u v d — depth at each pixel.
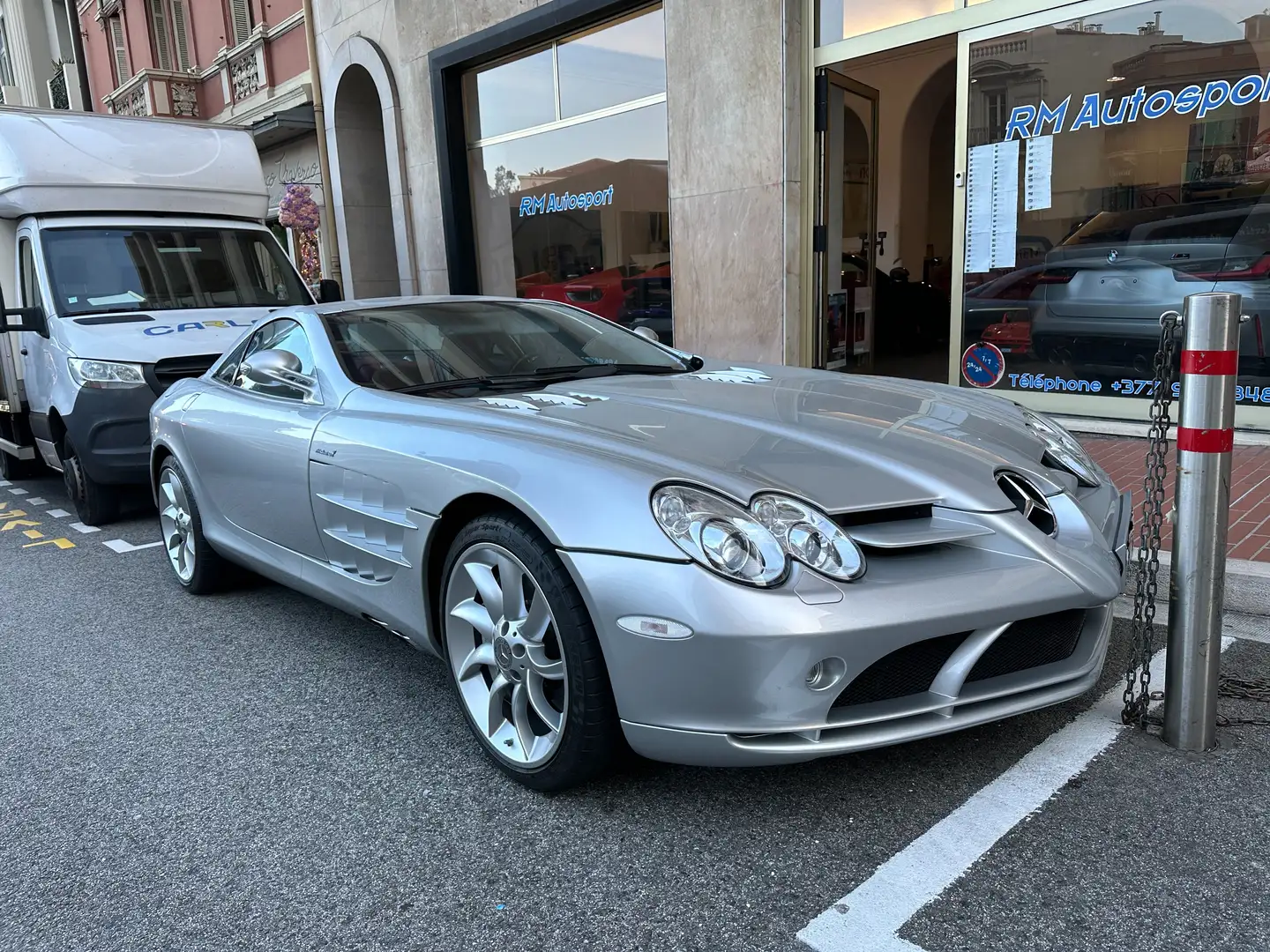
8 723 3.10
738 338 7.70
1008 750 2.56
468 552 2.53
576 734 2.25
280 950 1.92
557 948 1.89
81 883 2.19
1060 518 2.46
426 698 3.15
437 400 3.01
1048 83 6.07
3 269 6.54
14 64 27.06
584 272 9.62
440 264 11.25
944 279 11.43
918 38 6.54
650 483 2.18
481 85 10.42
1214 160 5.49
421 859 2.21
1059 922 1.88
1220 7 5.32
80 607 4.33
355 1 11.61
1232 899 1.92
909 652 2.13
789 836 2.22
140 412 5.52
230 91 15.94
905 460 2.44
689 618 2.02
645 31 8.36
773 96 7.03
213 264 6.61
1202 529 2.39
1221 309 2.28
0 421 7.40
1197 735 2.51
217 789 2.59
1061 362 6.31
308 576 3.40
